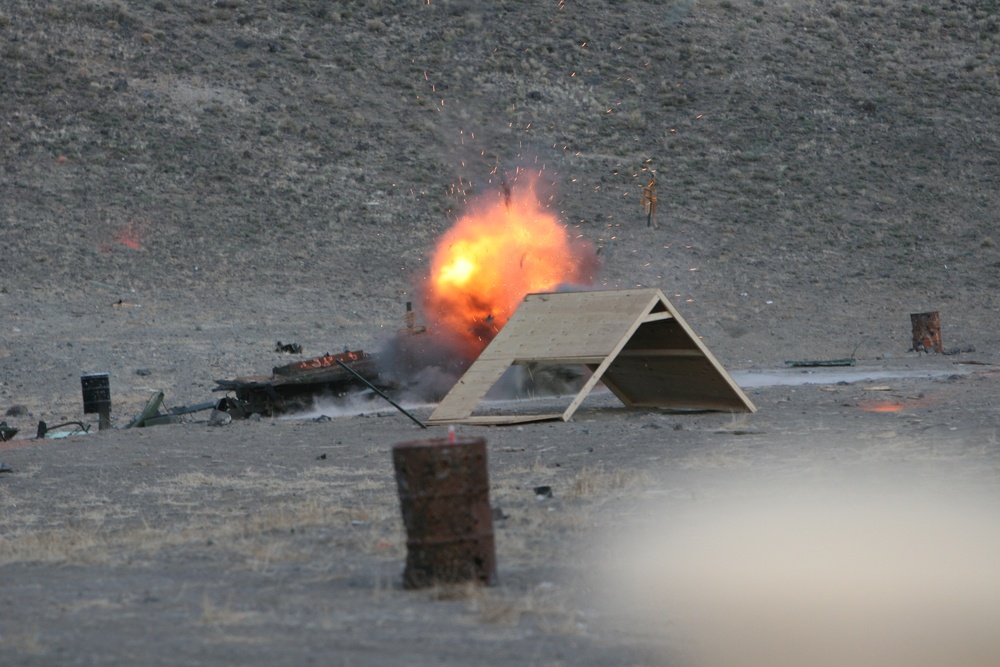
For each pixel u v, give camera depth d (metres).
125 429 83.31
